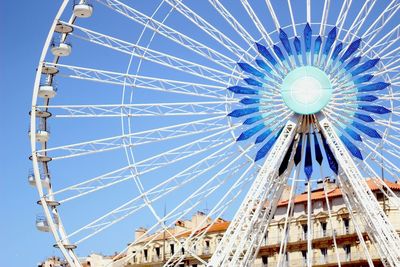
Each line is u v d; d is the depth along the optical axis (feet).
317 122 199.41
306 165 203.00
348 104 198.08
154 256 376.07
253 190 196.54
